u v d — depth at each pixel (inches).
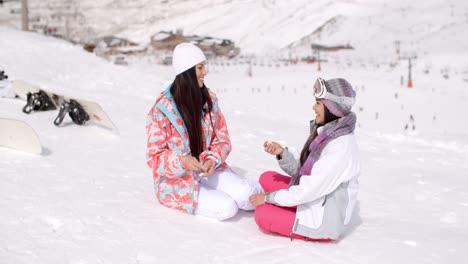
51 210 147.3
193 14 7317.9
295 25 6501.0
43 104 310.0
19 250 118.4
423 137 383.2
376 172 238.2
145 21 7268.7
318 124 131.3
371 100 1915.6
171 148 147.9
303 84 2342.5
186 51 142.9
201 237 135.2
